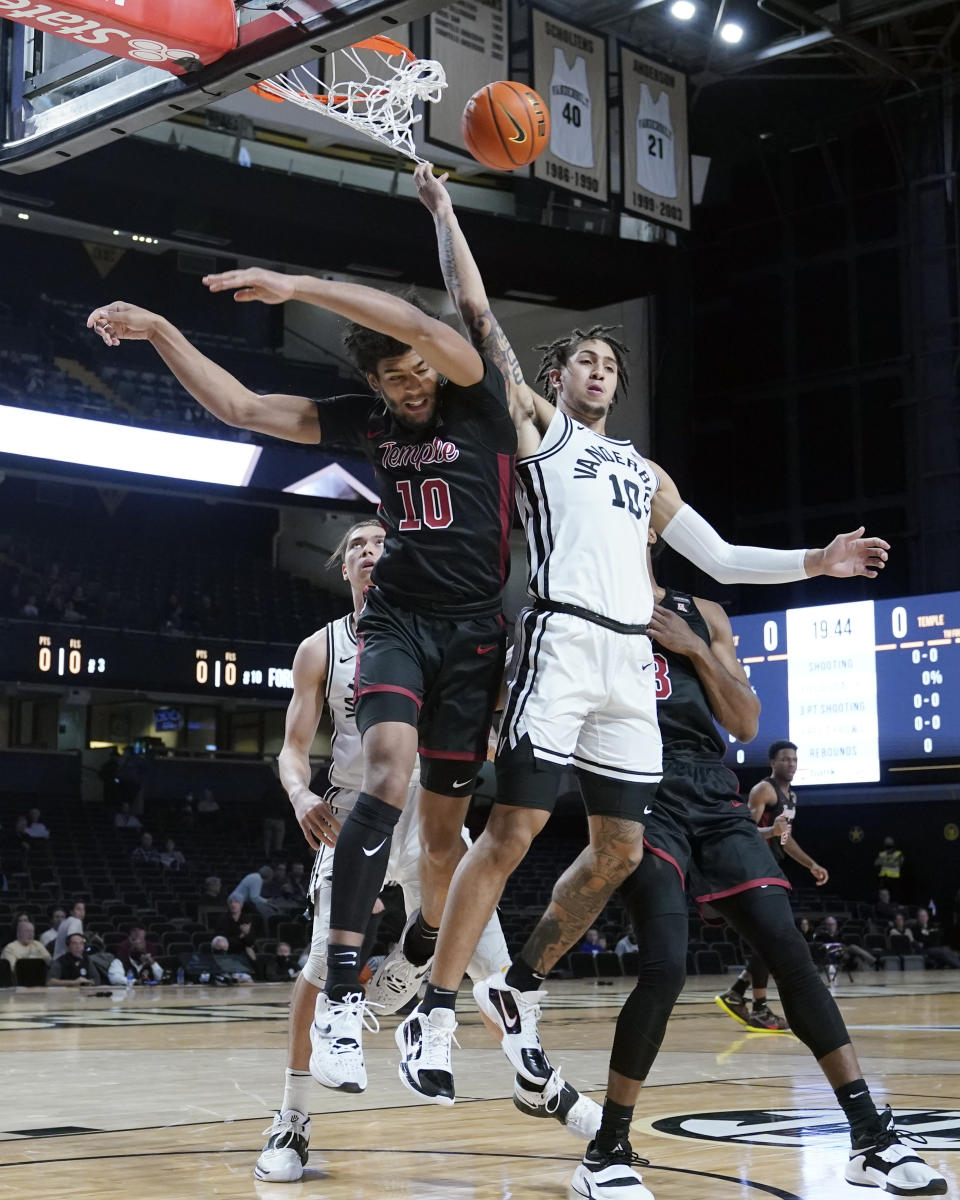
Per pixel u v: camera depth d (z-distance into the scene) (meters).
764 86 22.09
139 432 19.47
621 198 19.50
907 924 19.30
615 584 2.97
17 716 25.91
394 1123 3.86
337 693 3.44
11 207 18.16
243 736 26.98
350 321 2.97
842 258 21.95
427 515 2.93
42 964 12.88
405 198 19.44
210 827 22.36
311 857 21.20
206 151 18.12
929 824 20.78
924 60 21.33
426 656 2.90
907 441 21.12
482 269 20.67
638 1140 3.44
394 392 2.93
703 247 23.14
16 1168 3.04
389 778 2.75
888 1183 2.72
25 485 24.66
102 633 21.11
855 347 21.70
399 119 4.31
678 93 20.42
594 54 19.22
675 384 22.03
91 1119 3.98
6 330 22.61
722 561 3.46
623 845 2.98
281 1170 2.88
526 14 18.56
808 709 19.41
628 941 16.12
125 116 5.03
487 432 2.96
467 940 2.89
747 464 22.45
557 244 20.61
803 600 21.42
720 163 23.16
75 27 4.50
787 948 3.02
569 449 3.05
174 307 24.36
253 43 4.58
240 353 24.22
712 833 3.21
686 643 3.50
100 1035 7.52
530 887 20.03
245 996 11.74
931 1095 4.39
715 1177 2.89
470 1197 2.70
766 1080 4.99
